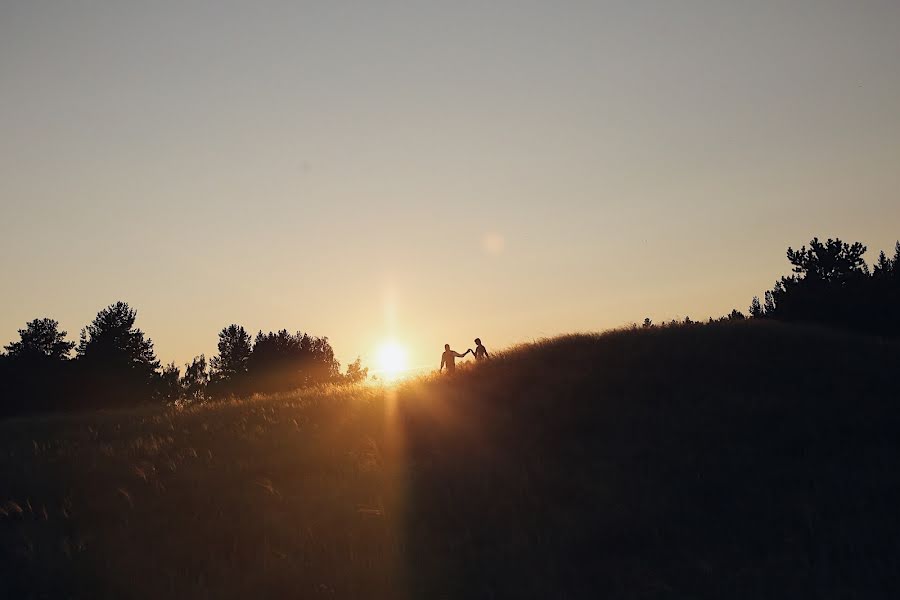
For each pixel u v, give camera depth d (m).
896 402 23.41
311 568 13.23
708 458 19.50
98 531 14.45
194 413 26.02
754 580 13.11
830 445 20.38
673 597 12.57
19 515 15.14
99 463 18.61
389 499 16.59
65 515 15.02
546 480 17.78
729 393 24.84
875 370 26.64
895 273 52.62
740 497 17.03
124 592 12.15
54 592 12.08
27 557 13.05
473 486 17.31
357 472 18.33
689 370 27.44
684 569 13.65
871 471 18.30
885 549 14.17
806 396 24.34
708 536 15.06
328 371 74.75
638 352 29.81
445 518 15.74
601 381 26.61
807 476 18.09
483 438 21.67
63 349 72.12
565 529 15.23
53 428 25.33
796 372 26.69
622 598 12.52
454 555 14.03
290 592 12.38
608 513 15.96
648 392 25.34
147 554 13.53
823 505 16.30
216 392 73.62
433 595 12.58
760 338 31.11
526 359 30.78
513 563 13.70
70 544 13.74
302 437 21.20
